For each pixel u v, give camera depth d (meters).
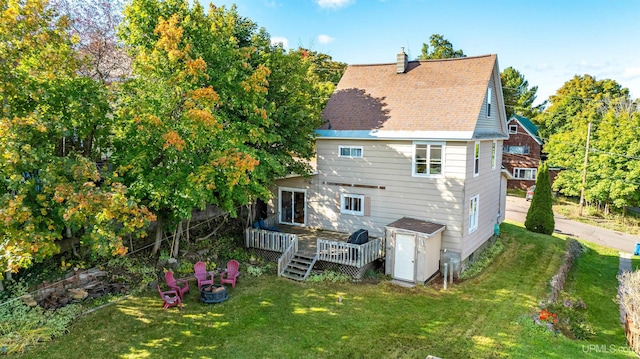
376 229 19.44
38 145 11.12
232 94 14.66
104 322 11.68
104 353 10.25
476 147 18.73
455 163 17.19
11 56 10.55
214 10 15.96
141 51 13.91
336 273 16.55
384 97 20.73
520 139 46.81
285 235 17.25
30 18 10.55
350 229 20.11
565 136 43.06
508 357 11.04
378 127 18.98
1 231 9.44
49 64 11.04
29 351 10.02
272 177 18.22
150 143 13.21
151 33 13.91
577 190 38.72
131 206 10.45
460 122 17.38
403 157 18.33
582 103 57.81
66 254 13.43
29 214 9.44
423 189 18.02
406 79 21.27
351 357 10.75
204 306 13.24
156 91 13.45
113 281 13.51
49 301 11.89
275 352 10.80
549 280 17.47
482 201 20.38
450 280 16.48
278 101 18.36
